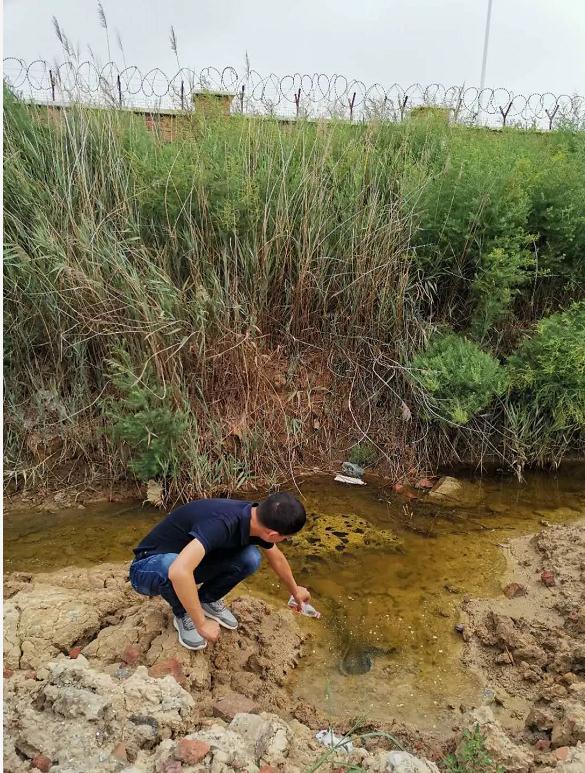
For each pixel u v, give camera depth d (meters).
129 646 2.70
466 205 5.12
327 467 4.94
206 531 2.46
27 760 1.94
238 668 2.74
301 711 2.57
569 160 5.95
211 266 4.86
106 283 4.40
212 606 2.87
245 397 4.83
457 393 4.85
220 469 4.55
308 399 5.08
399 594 3.41
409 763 2.10
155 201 4.88
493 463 5.17
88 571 3.37
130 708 2.16
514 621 3.15
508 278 5.00
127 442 4.38
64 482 4.48
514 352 5.23
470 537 4.02
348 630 3.12
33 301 4.52
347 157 5.53
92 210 4.62
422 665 2.90
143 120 5.74
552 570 3.56
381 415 5.18
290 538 3.94
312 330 5.21
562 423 4.93
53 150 4.93
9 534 3.90
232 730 2.21
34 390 4.71
